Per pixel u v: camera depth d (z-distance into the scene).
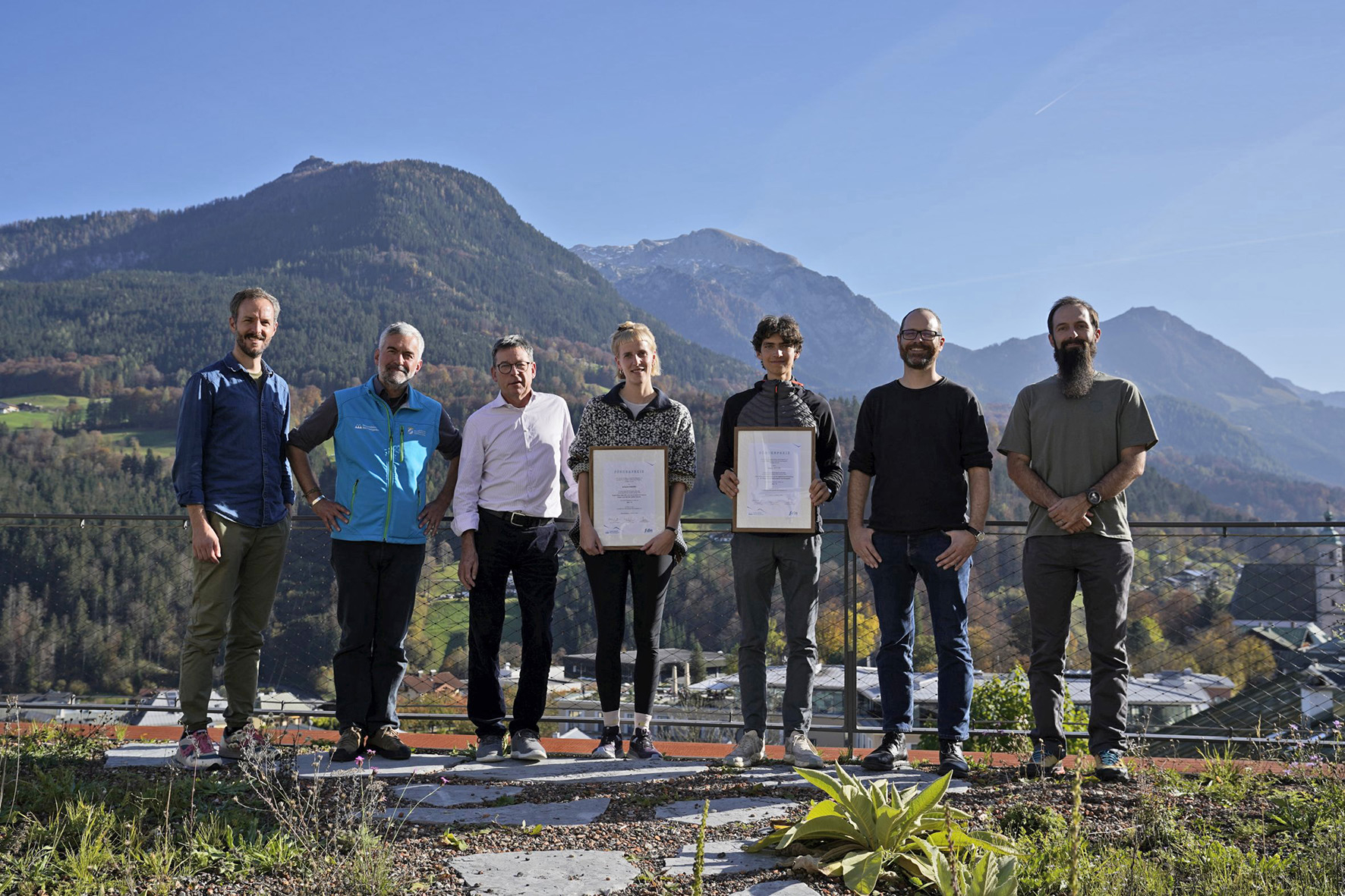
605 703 4.58
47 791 3.28
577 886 2.80
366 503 4.40
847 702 4.96
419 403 4.67
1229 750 4.40
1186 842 3.11
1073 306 4.34
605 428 4.65
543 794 3.85
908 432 4.36
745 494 4.44
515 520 4.51
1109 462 4.19
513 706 4.54
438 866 2.96
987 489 4.29
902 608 4.34
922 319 4.38
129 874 2.67
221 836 3.04
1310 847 3.11
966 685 4.23
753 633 4.46
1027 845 3.05
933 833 3.01
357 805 3.45
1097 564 4.14
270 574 4.40
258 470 4.33
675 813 3.59
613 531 4.52
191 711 4.12
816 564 4.46
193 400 4.18
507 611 4.61
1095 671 4.17
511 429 4.58
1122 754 4.09
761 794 3.85
